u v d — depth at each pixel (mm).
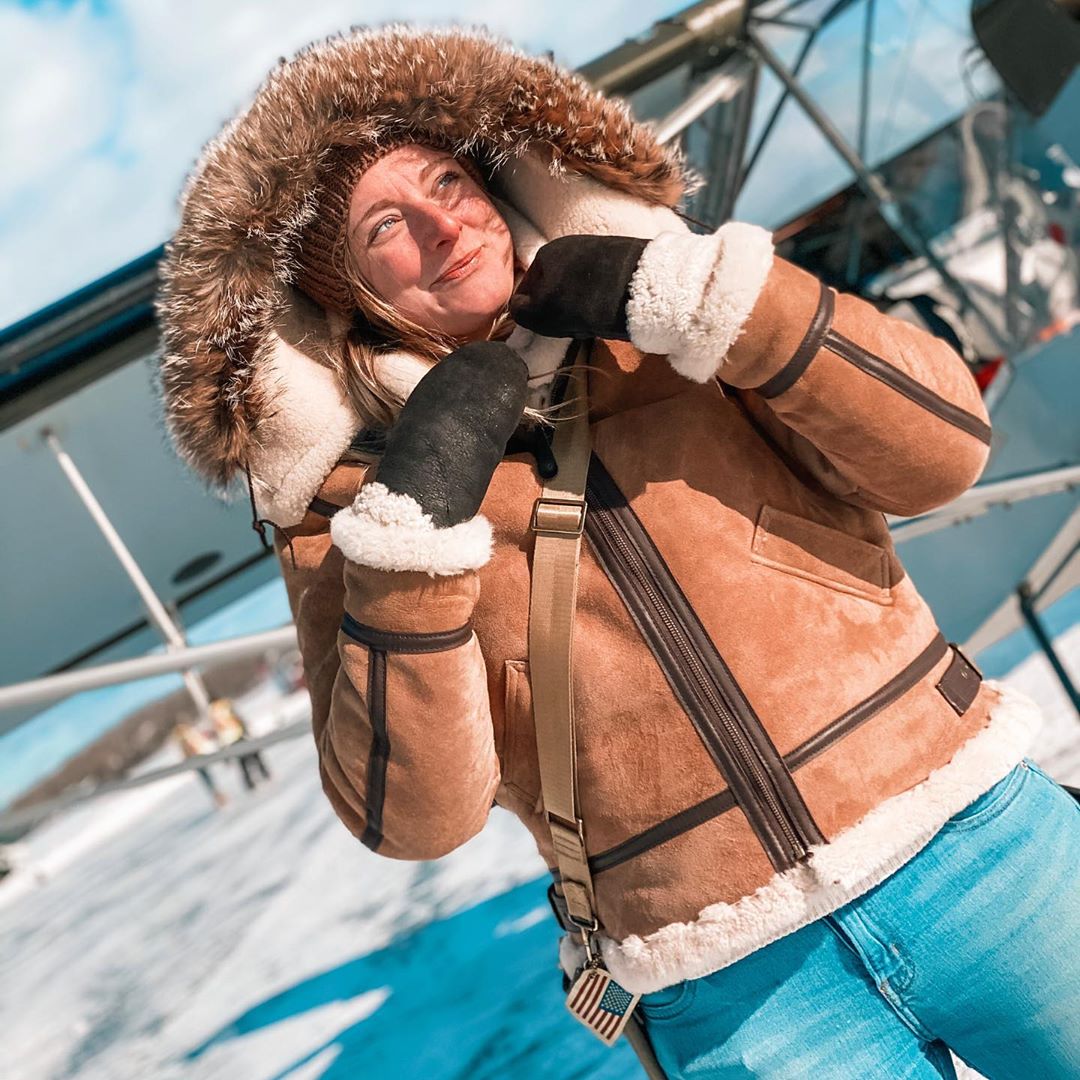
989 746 996
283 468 1101
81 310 2363
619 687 1007
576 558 1013
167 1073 4023
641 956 1012
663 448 1052
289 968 4746
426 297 1079
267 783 12359
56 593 3594
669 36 2877
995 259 3711
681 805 995
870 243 4203
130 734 20984
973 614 3988
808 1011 1002
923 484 994
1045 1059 993
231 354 1080
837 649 1013
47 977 7859
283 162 1063
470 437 930
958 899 975
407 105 1075
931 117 3580
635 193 1125
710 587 1009
